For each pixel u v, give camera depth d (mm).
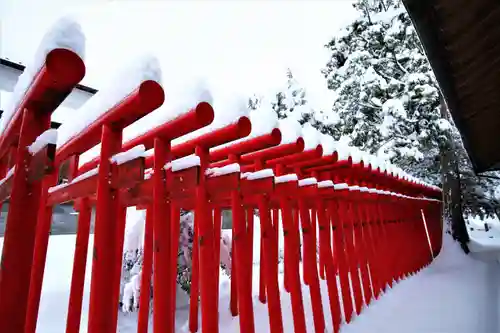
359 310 2971
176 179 1404
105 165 1217
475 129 3740
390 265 4176
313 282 2471
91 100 1333
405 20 7953
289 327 2566
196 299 2619
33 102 934
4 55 6062
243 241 1908
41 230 1779
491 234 11406
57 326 2764
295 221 3209
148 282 2002
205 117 1312
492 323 2691
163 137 1479
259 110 1954
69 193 1558
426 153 7699
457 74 2635
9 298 858
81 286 1569
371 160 3559
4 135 1236
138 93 1022
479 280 4324
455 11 1985
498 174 8062
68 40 787
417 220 5781
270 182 1749
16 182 914
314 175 2855
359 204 3512
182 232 3402
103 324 1129
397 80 7809
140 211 3484
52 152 832
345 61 9352
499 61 2443
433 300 3381
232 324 2723
